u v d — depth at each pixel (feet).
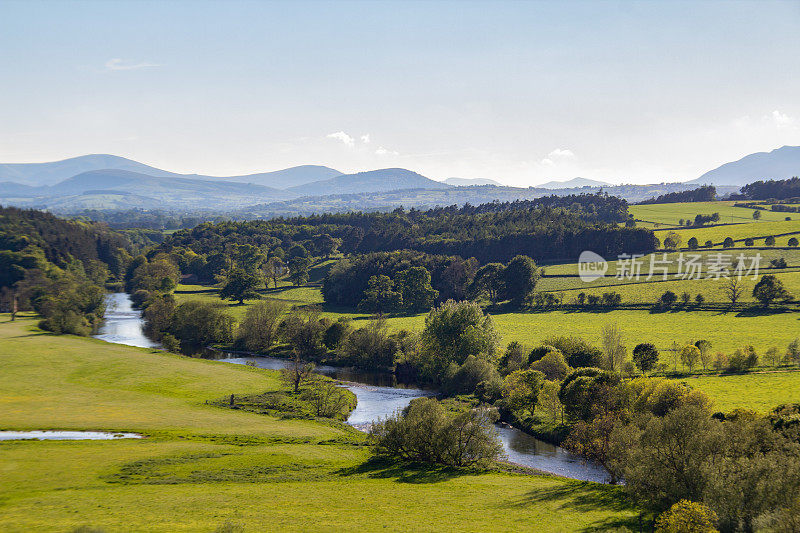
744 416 180.34
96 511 124.47
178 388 285.43
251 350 420.77
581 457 202.69
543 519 123.24
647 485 122.31
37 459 168.55
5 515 121.29
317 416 249.55
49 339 397.19
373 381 338.75
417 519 123.13
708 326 421.18
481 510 130.72
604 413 197.57
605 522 120.67
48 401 246.88
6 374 293.43
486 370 302.86
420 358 357.20
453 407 264.31
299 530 113.60
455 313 352.69
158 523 115.85
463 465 180.55
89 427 208.85
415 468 174.81
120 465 164.96
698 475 114.83
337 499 138.92
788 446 126.31
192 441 196.34
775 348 317.83
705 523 101.14
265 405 262.88
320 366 380.78
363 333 382.63
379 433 189.88
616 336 326.44
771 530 98.17
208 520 118.83
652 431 127.34
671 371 310.86
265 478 157.58
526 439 229.04
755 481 110.42
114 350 370.73
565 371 278.87
